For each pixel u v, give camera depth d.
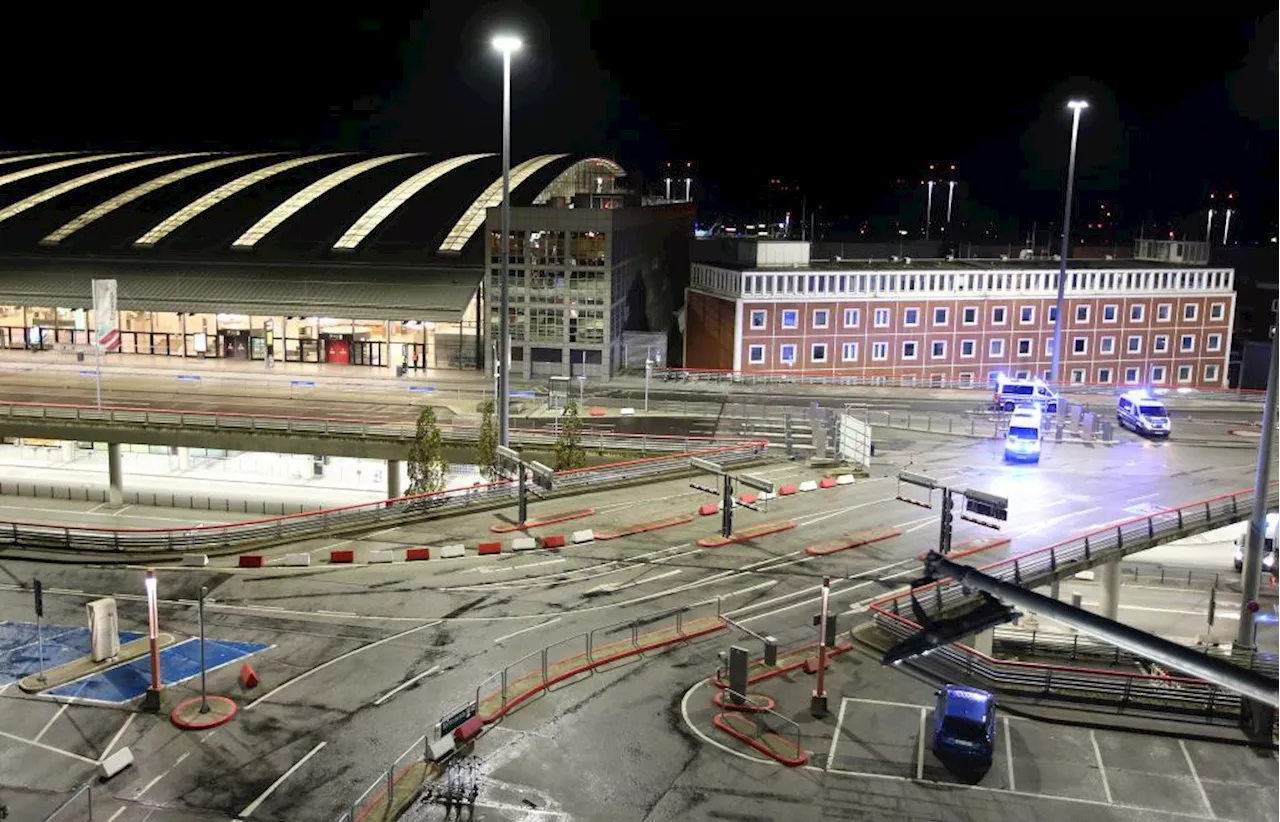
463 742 33.59
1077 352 111.00
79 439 79.31
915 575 49.09
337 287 107.12
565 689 38.03
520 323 104.56
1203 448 74.38
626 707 36.81
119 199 124.62
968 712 33.62
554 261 103.06
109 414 80.62
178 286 109.00
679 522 56.75
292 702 36.94
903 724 35.88
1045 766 33.56
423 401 91.56
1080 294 109.50
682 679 38.91
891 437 77.38
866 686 38.44
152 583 36.03
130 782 32.12
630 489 63.47
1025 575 46.53
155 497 82.69
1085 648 49.62
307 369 106.44
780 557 51.56
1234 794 32.25
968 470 67.81
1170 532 51.09
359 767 32.97
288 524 53.91
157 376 100.62
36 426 79.38
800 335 104.38
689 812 30.83
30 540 52.56
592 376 104.31
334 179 128.25
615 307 105.38
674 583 48.09
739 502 54.66
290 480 87.75
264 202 122.56
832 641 39.44
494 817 30.44
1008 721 36.28
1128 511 58.81
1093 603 62.34
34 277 111.06
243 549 52.03
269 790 31.73
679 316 145.38
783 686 38.34
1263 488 37.75
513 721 35.75
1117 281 110.31
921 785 32.34
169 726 35.34
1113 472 67.44
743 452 70.00
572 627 43.19
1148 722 36.03
